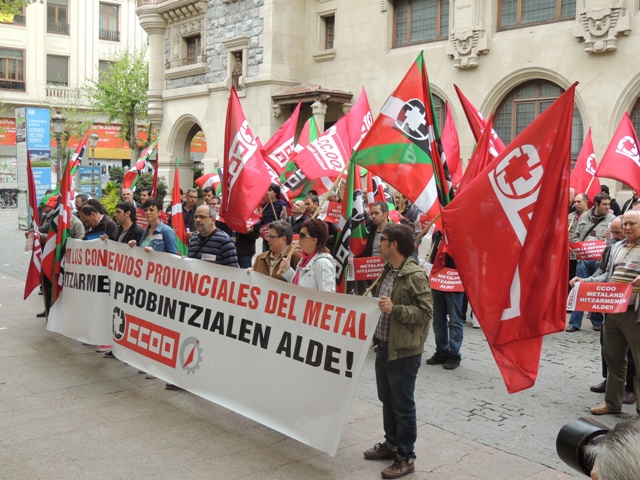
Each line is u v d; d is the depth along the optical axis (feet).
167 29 87.61
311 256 17.65
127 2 146.72
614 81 46.44
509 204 14.15
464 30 54.85
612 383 19.01
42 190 77.00
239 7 74.33
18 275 46.16
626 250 19.11
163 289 20.53
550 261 13.82
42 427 17.75
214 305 18.70
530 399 20.54
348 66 66.44
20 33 133.90
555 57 49.83
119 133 130.41
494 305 14.20
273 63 69.82
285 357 16.52
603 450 4.49
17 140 79.77
